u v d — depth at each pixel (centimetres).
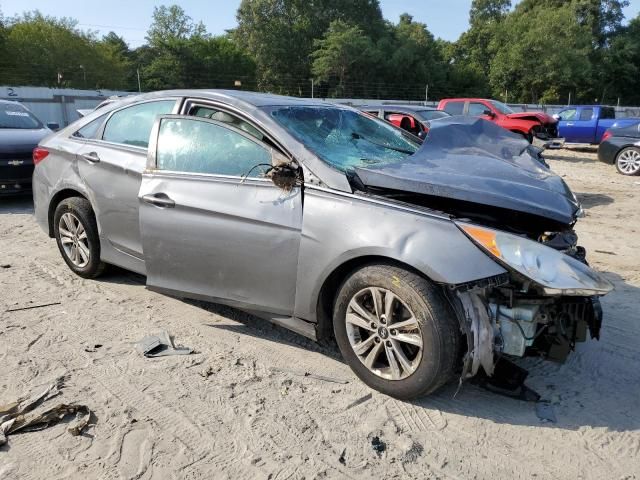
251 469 259
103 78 5459
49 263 545
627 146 1304
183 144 387
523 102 5416
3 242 625
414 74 5512
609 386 332
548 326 303
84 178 462
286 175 328
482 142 394
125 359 357
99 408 304
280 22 6034
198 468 259
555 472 259
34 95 2367
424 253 283
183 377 337
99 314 427
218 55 5416
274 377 338
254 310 356
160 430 286
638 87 6219
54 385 324
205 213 362
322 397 317
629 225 766
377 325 309
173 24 6862
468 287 277
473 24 7181
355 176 327
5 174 805
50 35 5172
